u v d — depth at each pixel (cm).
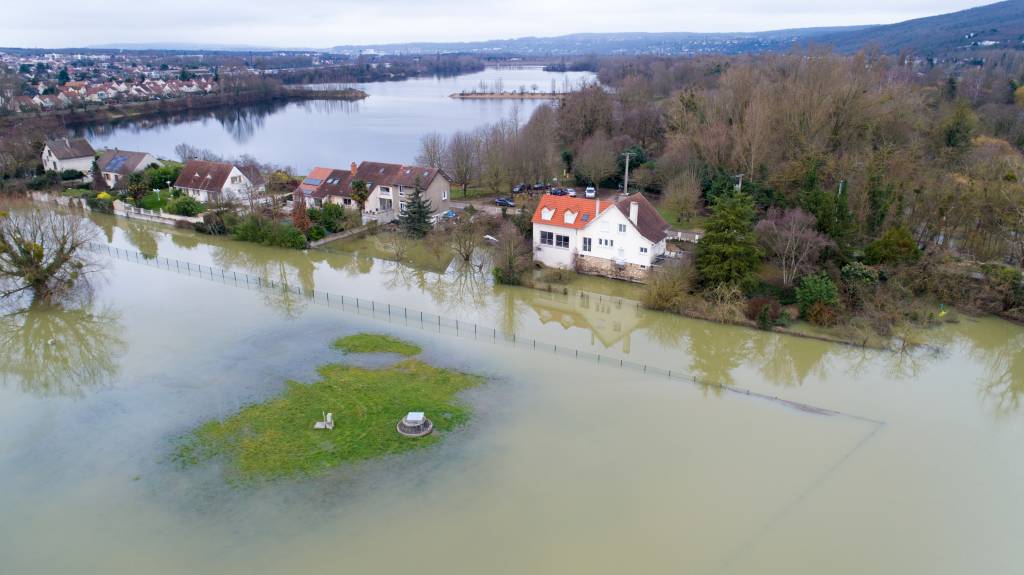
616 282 5894
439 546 2711
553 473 3184
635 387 4062
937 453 3412
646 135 10575
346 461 3250
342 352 4456
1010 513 2967
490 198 8950
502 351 4547
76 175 9688
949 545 2773
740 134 7738
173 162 10506
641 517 2892
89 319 5041
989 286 5156
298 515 2877
